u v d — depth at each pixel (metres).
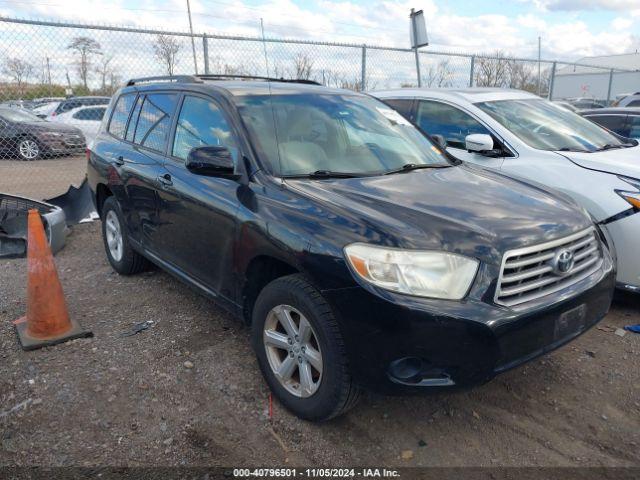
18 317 4.21
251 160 3.31
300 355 2.92
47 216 5.88
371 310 2.50
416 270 2.50
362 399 3.20
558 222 2.92
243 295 3.30
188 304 4.50
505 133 5.26
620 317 4.30
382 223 2.66
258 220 3.03
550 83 14.91
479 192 3.23
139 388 3.28
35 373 3.42
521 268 2.66
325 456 2.75
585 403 3.20
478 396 3.27
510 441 2.87
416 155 3.91
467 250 2.56
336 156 3.56
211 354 3.68
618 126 8.05
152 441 2.83
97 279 5.13
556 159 4.82
